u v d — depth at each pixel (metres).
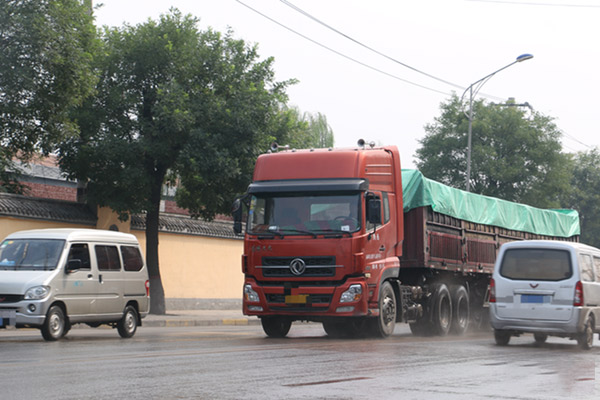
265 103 28.00
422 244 19.62
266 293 16.75
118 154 26.23
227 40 28.59
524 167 58.53
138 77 27.27
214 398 7.94
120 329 17.78
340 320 17.28
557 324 16.50
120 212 27.47
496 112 59.75
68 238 16.70
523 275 16.88
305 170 17.02
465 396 8.49
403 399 8.16
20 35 20.28
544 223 28.33
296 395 8.26
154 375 9.70
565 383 10.01
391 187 18.12
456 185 59.50
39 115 22.08
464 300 22.14
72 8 22.06
